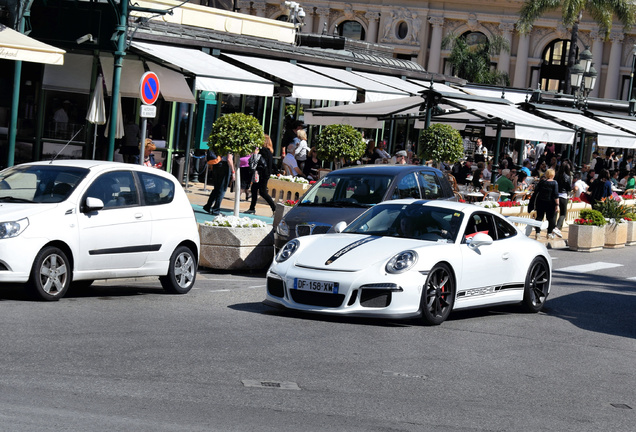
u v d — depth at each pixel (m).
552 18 86.38
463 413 8.55
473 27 87.94
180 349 10.30
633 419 8.94
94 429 7.01
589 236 26.72
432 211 14.14
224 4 51.84
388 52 51.91
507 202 27.97
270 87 27.39
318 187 18.22
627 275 22.03
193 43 31.58
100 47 24.61
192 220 15.39
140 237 14.33
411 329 12.69
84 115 30.28
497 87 53.09
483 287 13.95
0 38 21.48
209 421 7.57
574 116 40.03
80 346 10.09
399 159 27.88
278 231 17.47
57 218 13.16
